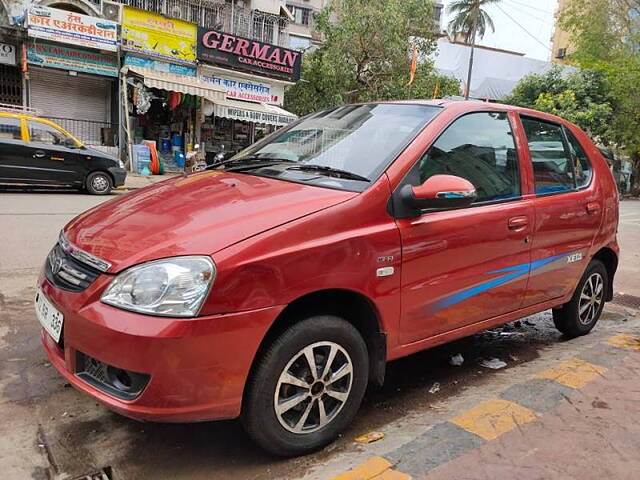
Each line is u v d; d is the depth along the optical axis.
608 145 24.36
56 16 15.16
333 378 2.55
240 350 2.20
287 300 2.29
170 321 2.09
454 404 3.21
